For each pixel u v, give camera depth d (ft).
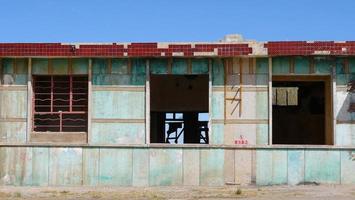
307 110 88.89
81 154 66.69
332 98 66.33
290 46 65.05
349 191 60.18
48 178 66.64
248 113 66.59
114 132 67.05
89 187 65.46
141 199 55.11
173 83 83.46
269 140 66.13
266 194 58.13
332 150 65.41
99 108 67.36
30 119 67.62
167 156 66.13
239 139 66.39
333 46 64.75
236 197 55.93
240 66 67.00
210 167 65.82
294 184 65.26
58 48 66.33
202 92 83.05
